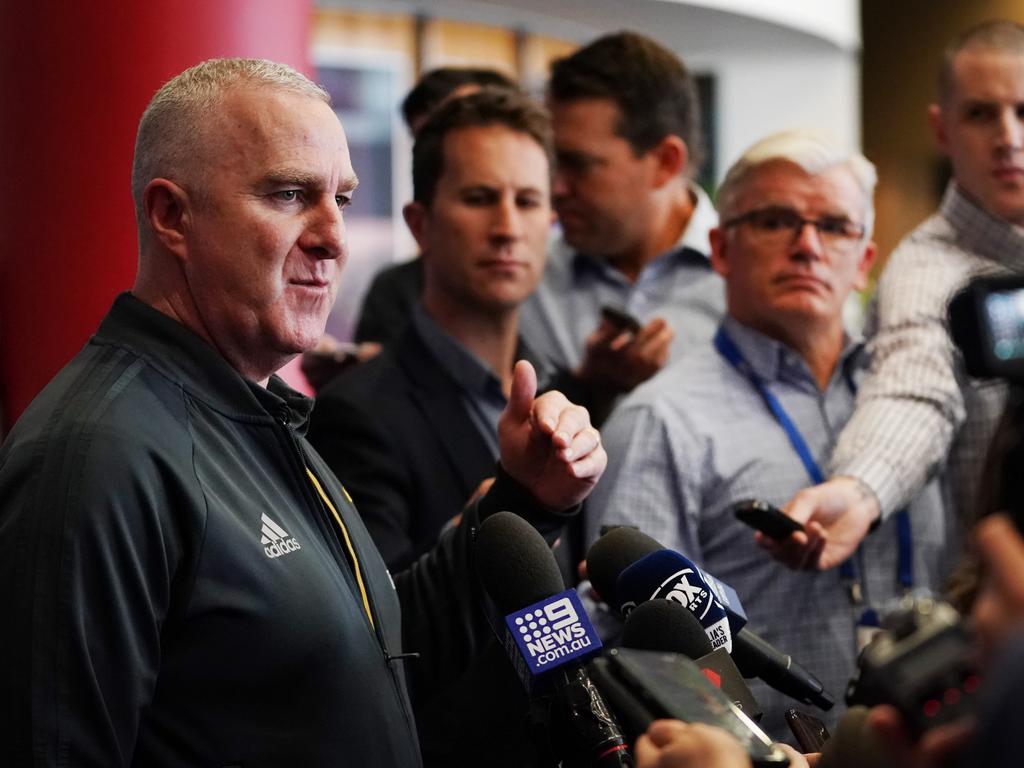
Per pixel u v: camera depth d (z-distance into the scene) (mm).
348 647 2078
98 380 2021
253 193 2127
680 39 8359
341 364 3771
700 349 3396
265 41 3766
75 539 1876
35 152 3619
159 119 2168
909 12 9719
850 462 3141
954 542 3426
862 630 3137
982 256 3684
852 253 3332
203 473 2016
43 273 3627
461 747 2812
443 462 3176
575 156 4191
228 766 1947
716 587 2186
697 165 4438
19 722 1824
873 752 1342
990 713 1078
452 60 7758
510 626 1954
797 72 8914
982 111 3666
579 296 4285
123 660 1878
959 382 3416
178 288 2156
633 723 1549
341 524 2242
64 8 3582
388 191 7438
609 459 3227
